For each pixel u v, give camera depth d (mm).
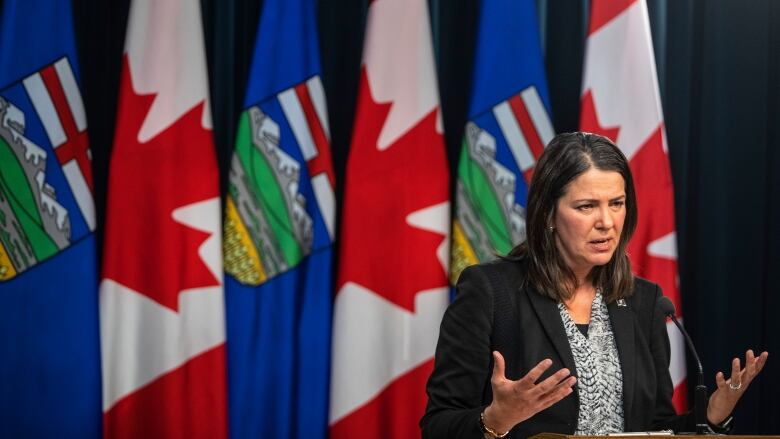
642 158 14750
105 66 15328
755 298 15492
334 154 15742
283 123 14547
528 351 7527
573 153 7566
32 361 13602
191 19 14398
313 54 14797
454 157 16000
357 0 15859
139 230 14000
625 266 7961
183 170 14109
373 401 14297
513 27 14906
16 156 13711
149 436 13906
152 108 14125
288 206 14500
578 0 16188
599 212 7473
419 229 14430
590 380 7484
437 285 14422
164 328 13898
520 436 7391
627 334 7758
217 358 14008
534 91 14781
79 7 15273
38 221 13727
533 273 7785
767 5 15844
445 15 16016
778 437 6344
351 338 14273
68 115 13953
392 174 14469
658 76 15773
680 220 15844
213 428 13961
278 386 14445
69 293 13750
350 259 14352
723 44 15719
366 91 14625
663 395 7918
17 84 13766
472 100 14820
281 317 14461
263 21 14633
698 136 16125
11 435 13500
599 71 14961
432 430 7234
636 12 14977
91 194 14008
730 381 7285
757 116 15641
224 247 14445
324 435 14602
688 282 16016
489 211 14617
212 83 15562
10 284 13594
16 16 13906
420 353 14328
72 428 13656
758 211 15539
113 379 13898
